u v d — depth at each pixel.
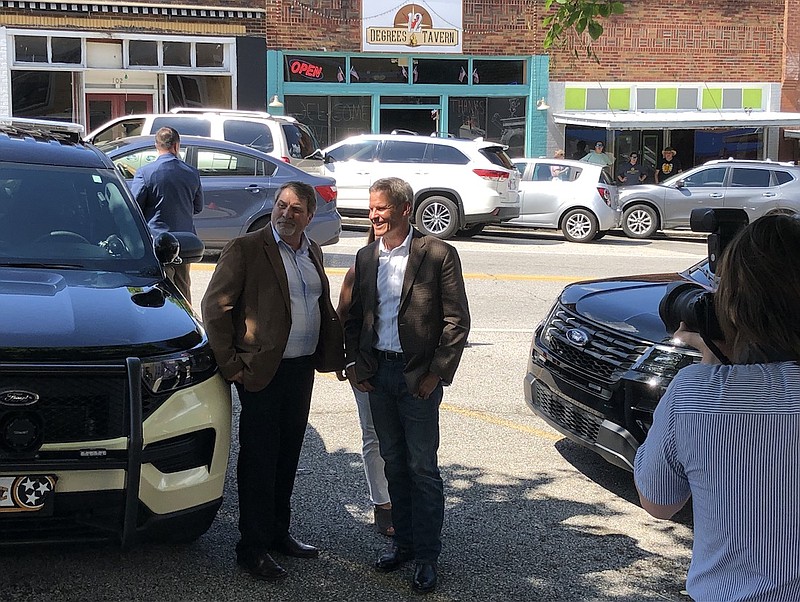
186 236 5.44
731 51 24.47
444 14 22.80
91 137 15.65
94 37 20.28
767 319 2.03
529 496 5.51
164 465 3.95
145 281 4.79
